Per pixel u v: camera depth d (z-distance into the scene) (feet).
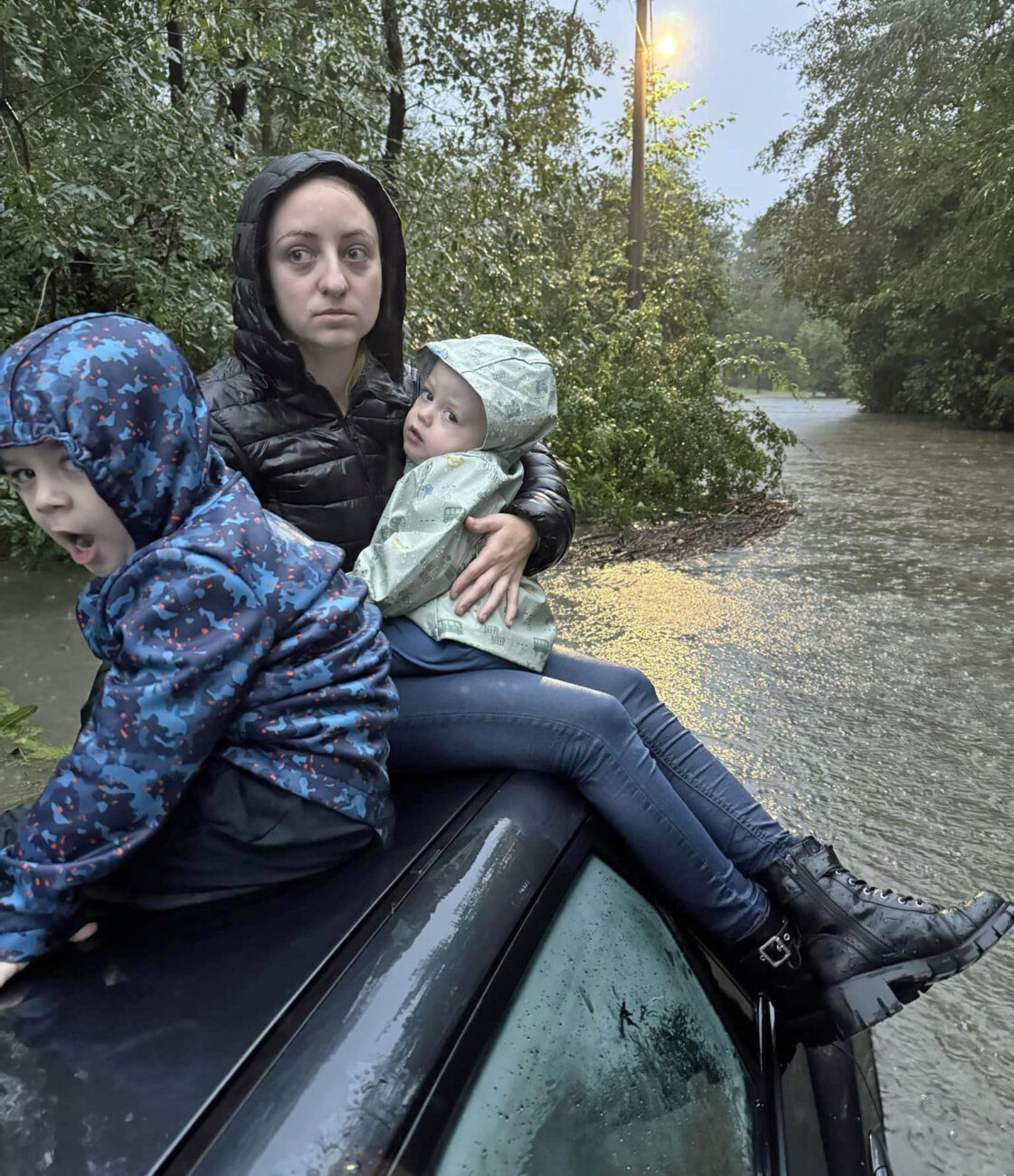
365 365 6.59
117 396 3.78
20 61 17.12
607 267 46.93
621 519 30.27
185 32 22.48
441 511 5.73
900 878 10.65
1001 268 62.03
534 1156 3.23
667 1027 4.41
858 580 23.88
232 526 4.04
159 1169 2.59
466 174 28.43
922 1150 7.10
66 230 18.48
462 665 5.59
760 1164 4.34
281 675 4.08
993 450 58.23
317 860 4.08
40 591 19.83
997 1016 8.63
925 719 15.11
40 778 12.16
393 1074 2.94
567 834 4.73
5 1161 2.63
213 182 19.52
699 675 17.02
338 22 23.59
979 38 73.36
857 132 87.45
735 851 5.87
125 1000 3.27
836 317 104.68
